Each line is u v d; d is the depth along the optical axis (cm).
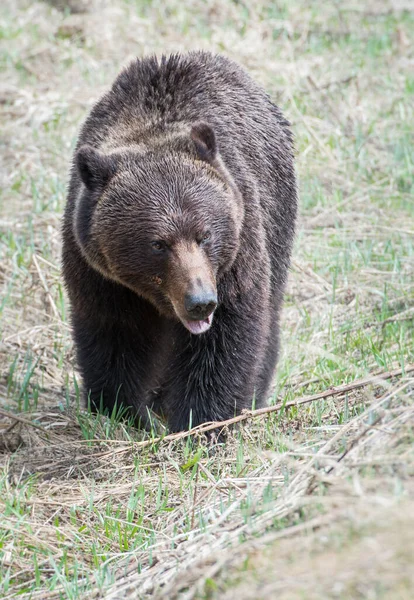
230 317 1080
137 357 1155
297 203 1351
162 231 981
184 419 1110
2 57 2334
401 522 645
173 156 1020
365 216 1722
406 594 590
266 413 1076
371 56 2300
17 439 1116
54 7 2623
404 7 2619
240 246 1063
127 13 2562
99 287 1091
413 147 1908
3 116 2058
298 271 1591
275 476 879
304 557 664
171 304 1018
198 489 960
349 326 1398
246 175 1116
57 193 1775
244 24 2509
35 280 1546
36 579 826
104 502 973
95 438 1108
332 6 2658
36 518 948
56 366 1380
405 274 1527
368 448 798
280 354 1362
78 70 2277
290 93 2050
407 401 848
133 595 768
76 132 1961
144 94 1124
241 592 658
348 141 1958
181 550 816
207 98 1147
